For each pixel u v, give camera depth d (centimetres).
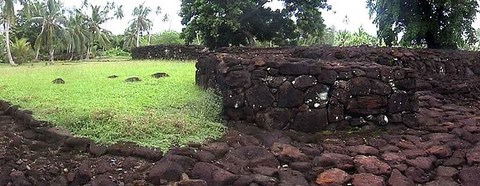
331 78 488
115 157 386
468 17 1280
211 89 588
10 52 3172
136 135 415
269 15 1772
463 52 1011
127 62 1570
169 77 839
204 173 353
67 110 503
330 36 3988
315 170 372
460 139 472
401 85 520
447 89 806
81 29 4081
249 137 445
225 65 539
